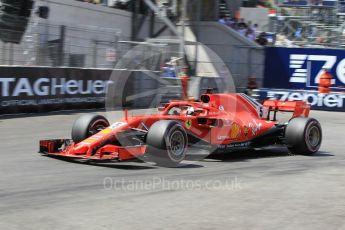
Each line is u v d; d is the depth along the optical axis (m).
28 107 17.03
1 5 18.42
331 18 27.89
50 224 5.55
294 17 28.84
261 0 34.44
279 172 8.88
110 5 25.98
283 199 6.89
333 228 5.66
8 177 7.88
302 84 25.03
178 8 28.61
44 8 20.31
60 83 18.28
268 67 25.78
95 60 21.16
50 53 18.94
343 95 23.02
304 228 5.64
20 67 16.59
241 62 26.48
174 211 6.18
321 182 8.10
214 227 5.60
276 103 11.55
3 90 16.06
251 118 10.72
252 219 5.93
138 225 5.61
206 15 29.28
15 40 17.42
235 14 32.59
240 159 10.25
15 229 5.36
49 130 14.13
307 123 10.75
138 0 26.84
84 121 9.48
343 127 17.03
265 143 10.95
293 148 10.91
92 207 6.25
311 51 24.75
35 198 6.62
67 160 9.37
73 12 22.69
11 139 12.34
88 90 19.53
